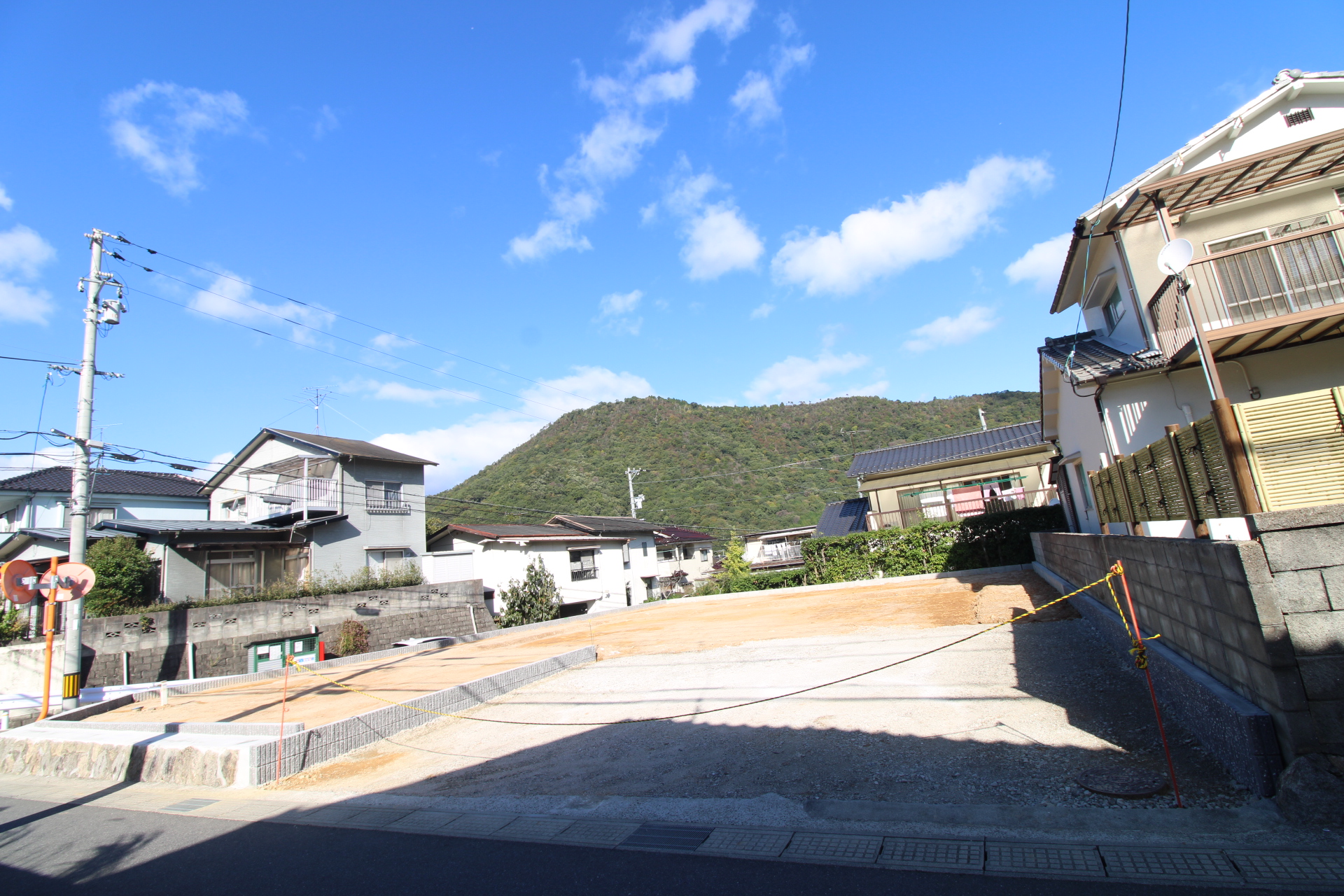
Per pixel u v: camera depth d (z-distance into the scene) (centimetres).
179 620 1430
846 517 2492
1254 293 766
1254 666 359
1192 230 889
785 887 313
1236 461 386
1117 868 297
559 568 2559
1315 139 655
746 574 2270
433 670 1113
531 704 803
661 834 397
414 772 589
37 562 1739
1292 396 380
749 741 557
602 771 530
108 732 804
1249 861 289
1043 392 1251
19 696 1216
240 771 604
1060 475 1509
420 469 2402
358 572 1995
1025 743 473
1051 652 730
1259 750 343
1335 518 335
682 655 1030
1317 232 726
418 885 357
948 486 2120
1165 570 510
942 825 363
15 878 416
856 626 1105
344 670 1266
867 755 488
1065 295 1159
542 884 344
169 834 484
